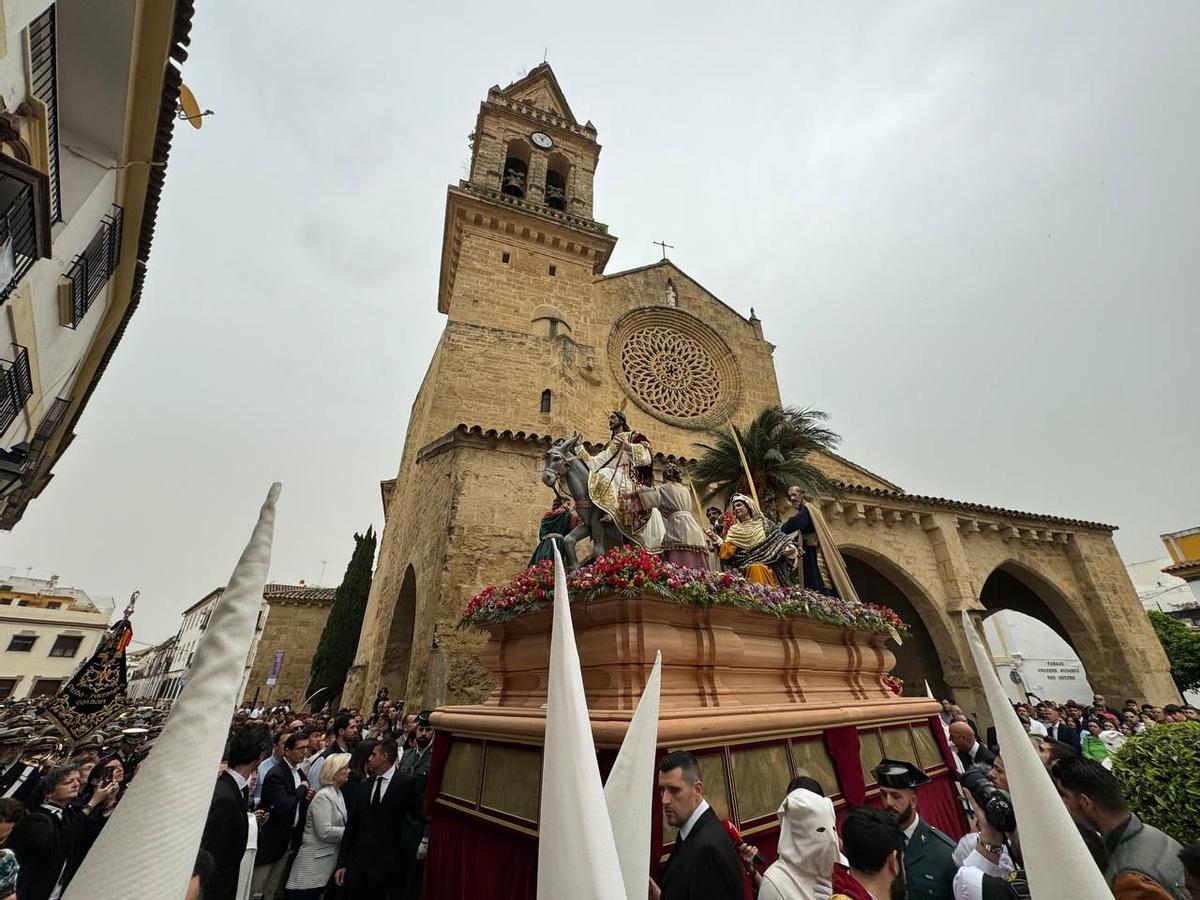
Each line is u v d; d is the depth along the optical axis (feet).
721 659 15.75
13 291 21.17
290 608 99.25
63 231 25.57
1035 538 61.46
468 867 14.49
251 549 3.41
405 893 18.30
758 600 17.40
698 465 49.52
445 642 36.55
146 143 28.35
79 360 37.47
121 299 38.40
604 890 4.16
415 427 71.15
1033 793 4.49
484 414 56.29
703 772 12.77
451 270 77.77
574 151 87.40
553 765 4.85
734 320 86.12
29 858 13.43
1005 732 4.78
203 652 3.08
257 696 89.25
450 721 17.19
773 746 15.25
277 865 19.77
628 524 20.40
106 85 24.95
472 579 39.42
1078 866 4.17
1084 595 61.05
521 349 61.57
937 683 62.03
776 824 13.85
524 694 16.63
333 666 70.49
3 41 16.35
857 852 8.82
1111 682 57.16
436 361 66.64
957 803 21.61
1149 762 13.55
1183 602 139.03
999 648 115.14
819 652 19.65
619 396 69.62
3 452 22.70
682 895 8.84
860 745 18.51
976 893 10.16
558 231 73.20
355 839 17.51
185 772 2.71
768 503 43.78
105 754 20.52
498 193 73.82
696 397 75.82
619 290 77.92
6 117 16.93
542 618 16.92
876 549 53.72
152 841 2.52
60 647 152.97
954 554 55.06
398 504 66.49
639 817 6.15
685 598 15.11
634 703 13.43
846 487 53.78
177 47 24.91
